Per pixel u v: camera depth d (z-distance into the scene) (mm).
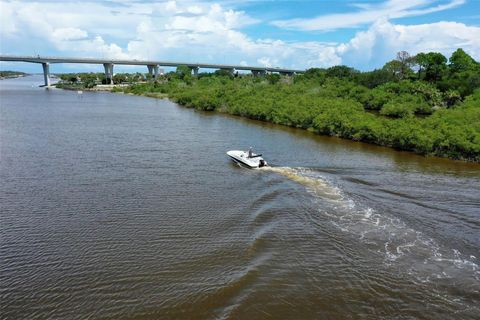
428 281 25078
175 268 25828
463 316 21797
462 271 26344
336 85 140625
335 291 23812
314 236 30953
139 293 23156
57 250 27844
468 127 62969
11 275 24734
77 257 26938
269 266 26312
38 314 21234
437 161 59188
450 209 37438
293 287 24047
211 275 25109
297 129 88438
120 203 36781
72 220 32781
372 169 52375
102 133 73125
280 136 77500
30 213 33969
